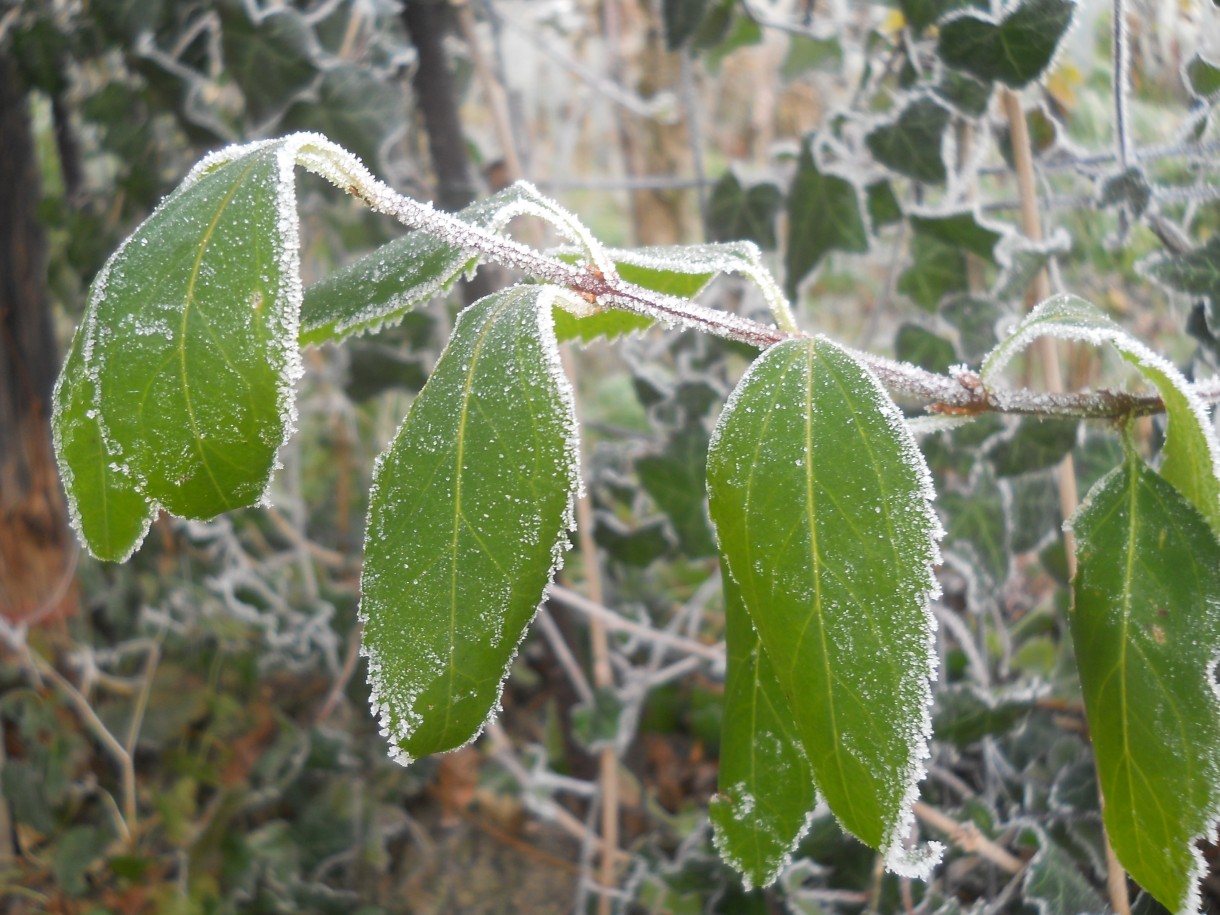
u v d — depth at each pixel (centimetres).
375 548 22
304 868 52
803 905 41
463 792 59
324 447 74
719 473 22
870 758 21
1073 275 52
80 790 55
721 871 44
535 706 63
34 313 55
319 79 44
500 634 21
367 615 22
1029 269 40
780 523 21
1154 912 35
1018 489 42
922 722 20
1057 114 48
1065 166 44
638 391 52
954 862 41
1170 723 24
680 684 60
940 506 44
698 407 49
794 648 21
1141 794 25
